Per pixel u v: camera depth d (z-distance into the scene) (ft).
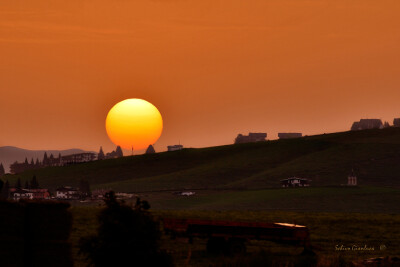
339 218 497.05
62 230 108.27
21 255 100.42
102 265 133.80
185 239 257.14
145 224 137.69
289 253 270.05
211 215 543.80
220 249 256.11
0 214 94.79
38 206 104.47
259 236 259.60
